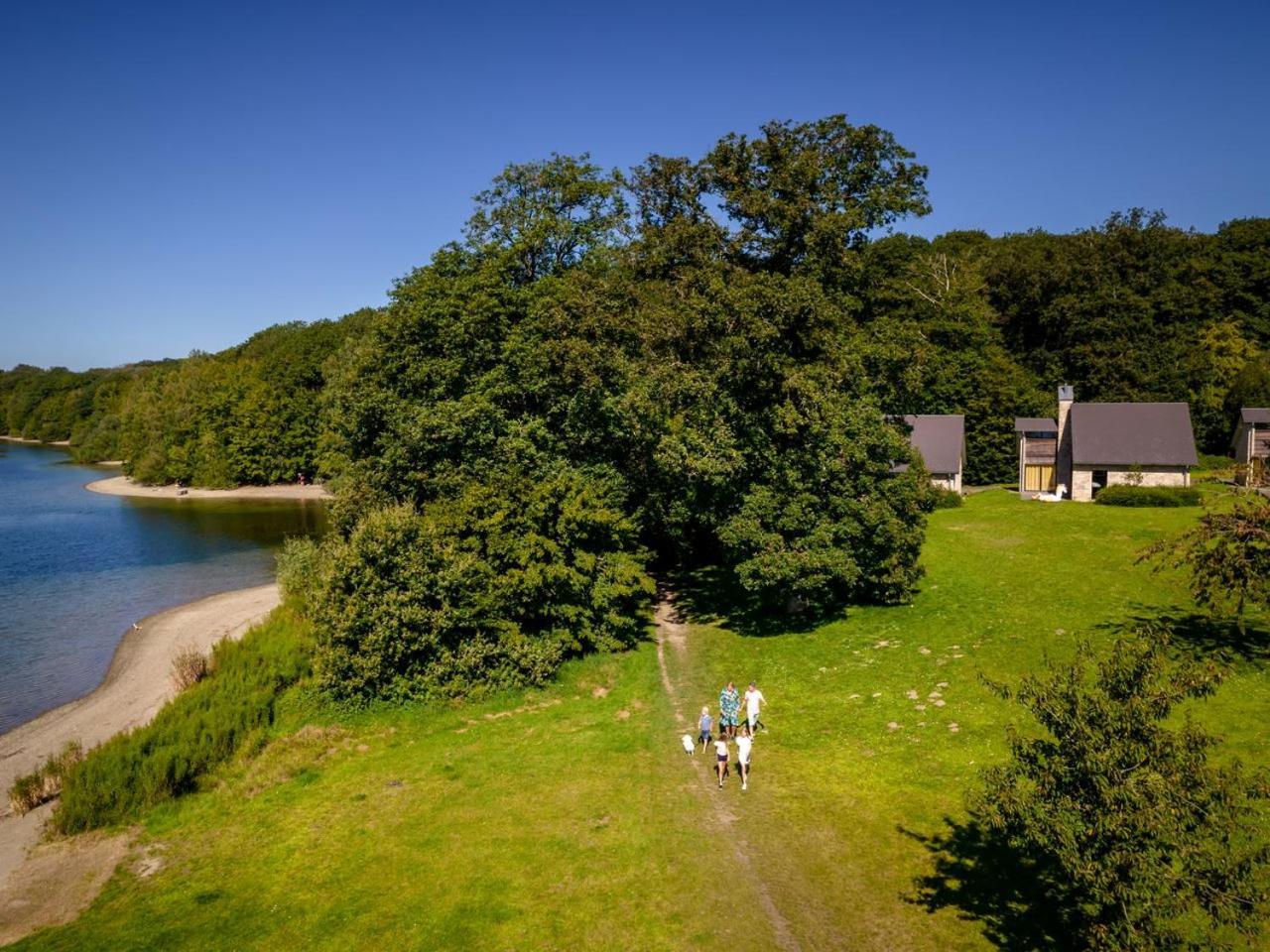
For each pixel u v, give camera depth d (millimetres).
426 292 42062
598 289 39438
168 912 18562
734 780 22938
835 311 33531
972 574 37719
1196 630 27844
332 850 20688
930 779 21562
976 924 16219
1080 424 56156
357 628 29406
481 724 28422
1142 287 78125
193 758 24953
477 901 18188
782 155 35000
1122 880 11703
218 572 59219
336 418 47125
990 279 86062
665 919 17234
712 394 33969
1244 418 63188
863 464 33375
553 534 33625
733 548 37500
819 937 16359
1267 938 14328
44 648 41688
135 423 120812
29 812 24453
